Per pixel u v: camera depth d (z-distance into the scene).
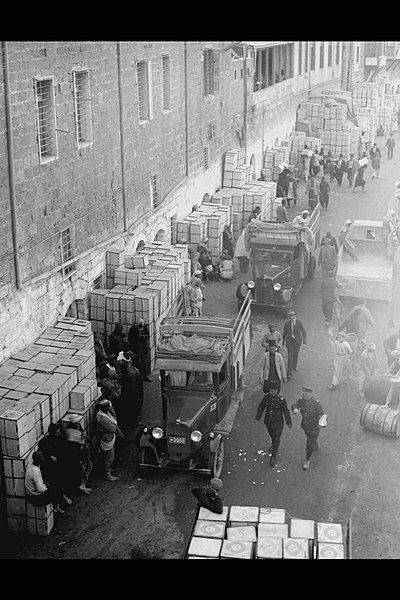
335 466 16.77
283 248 24.80
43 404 15.02
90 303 21.09
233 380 17.83
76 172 20.70
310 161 43.78
